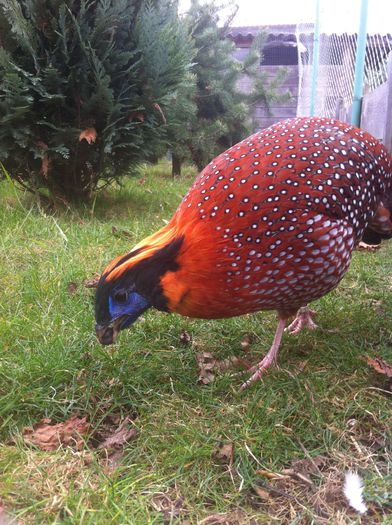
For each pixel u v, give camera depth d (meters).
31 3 1.12
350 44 1.96
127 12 1.20
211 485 0.47
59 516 0.42
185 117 1.87
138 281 0.52
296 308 0.62
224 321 0.75
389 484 0.47
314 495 0.46
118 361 0.64
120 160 1.32
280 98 2.38
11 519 0.42
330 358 0.66
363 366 0.65
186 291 0.52
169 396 0.59
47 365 0.60
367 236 0.72
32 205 1.27
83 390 0.59
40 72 1.15
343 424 0.55
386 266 0.98
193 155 2.16
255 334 0.74
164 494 0.46
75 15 1.17
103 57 1.15
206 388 0.61
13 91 1.12
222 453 0.50
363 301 0.83
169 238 0.53
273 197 0.52
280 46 3.17
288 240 0.52
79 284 0.85
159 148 1.40
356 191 0.57
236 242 0.51
